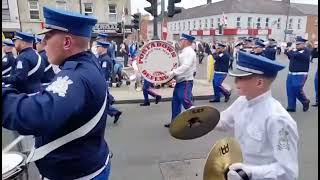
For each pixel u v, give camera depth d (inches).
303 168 168.9
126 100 344.2
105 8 1030.4
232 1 2149.4
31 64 188.7
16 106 58.4
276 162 72.7
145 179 158.4
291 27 2247.8
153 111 306.7
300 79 293.3
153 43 251.1
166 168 170.2
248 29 1872.5
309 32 2263.8
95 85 66.6
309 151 192.1
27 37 188.7
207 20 2324.1
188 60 225.8
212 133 225.3
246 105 83.8
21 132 60.9
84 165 72.1
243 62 77.8
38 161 72.9
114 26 1020.5
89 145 72.1
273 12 2180.1
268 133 75.6
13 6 907.4
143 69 254.4
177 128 85.3
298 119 270.5
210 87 434.9
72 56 69.8
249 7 2139.5
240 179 73.7
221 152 78.9
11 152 84.5
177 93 233.5
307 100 300.8
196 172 164.2
